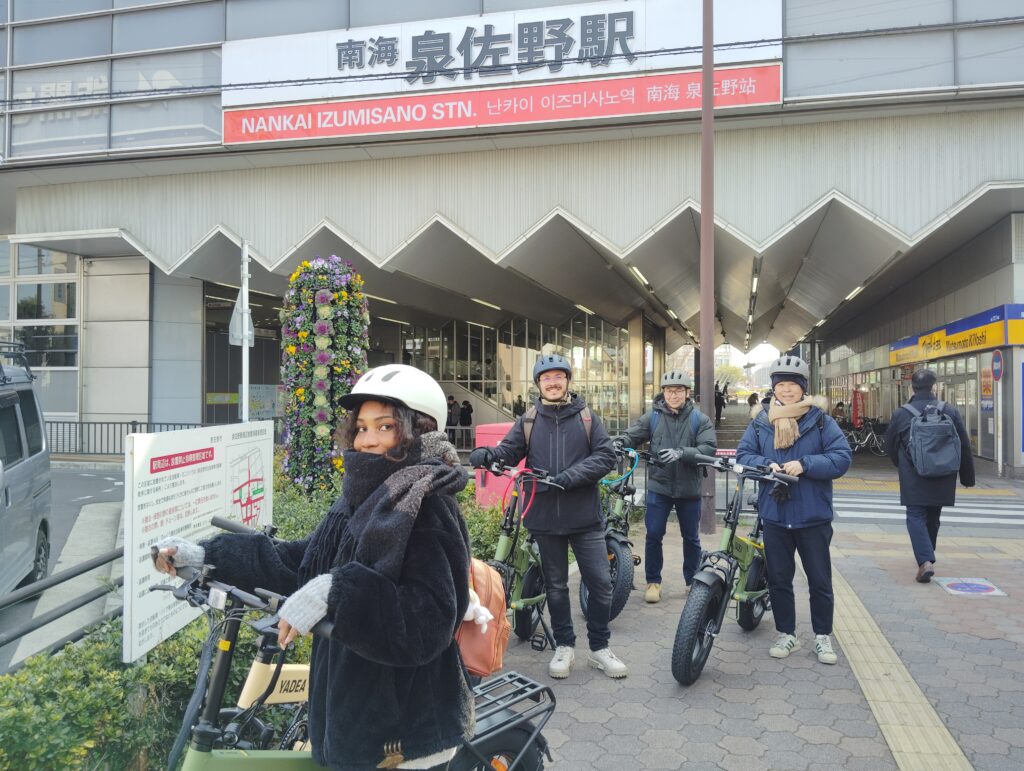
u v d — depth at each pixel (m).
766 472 4.27
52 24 16.58
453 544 1.64
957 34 12.61
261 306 22.06
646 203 14.34
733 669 4.27
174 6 15.92
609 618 4.25
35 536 6.11
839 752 3.27
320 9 15.17
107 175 17.00
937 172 13.12
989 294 15.84
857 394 32.00
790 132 13.63
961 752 3.23
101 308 19.70
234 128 15.17
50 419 19.94
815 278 20.81
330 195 15.97
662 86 13.27
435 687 1.71
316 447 6.70
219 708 1.73
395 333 29.66
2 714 2.30
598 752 3.28
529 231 14.82
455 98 14.10
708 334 8.80
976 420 16.81
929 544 6.21
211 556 1.84
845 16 12.84
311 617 1.44
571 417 4.20
